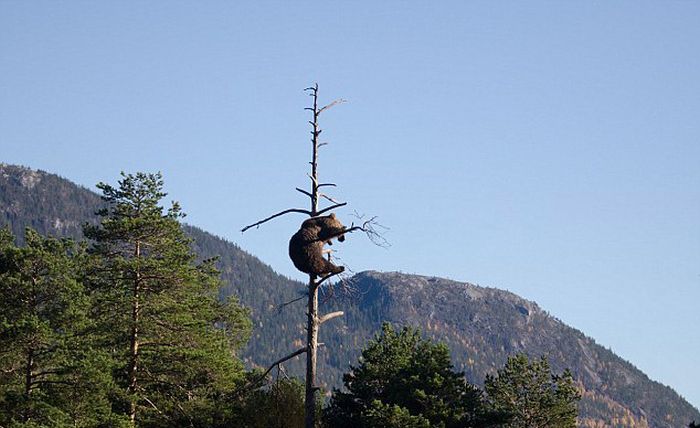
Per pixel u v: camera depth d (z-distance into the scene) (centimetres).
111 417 4797
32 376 4797
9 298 4847
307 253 3422
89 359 4791
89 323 5016
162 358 5281
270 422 4953
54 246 5006
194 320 5466
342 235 3456
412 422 5300
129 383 5225
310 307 3522
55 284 4897
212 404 5159
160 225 5494
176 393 5372
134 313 5344
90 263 5347
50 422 4588
